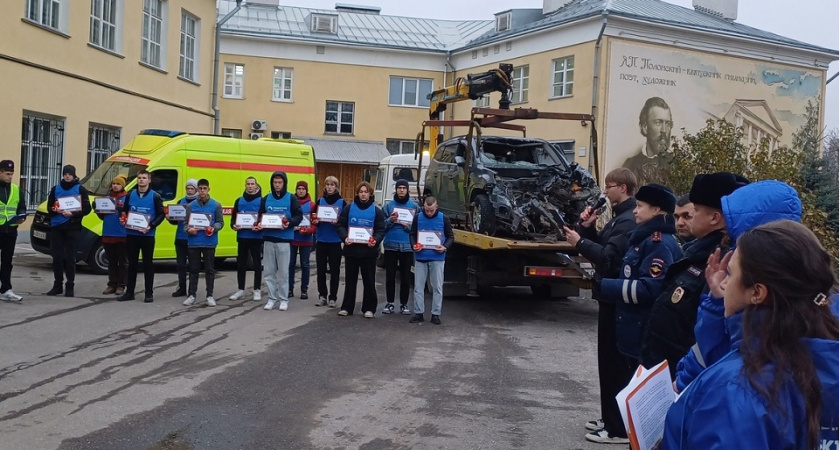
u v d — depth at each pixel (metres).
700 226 3.71
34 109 16.58
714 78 26.78
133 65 20.77
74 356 7.77
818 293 2.06
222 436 5.46
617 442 5.57
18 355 7.73
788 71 28.23
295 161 16.09
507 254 11.56
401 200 11.30
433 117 16.02
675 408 2.23
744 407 1.97
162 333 9.09
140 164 14.46
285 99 32.88
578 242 5.43
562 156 13.03
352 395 6.70
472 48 31.30
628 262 4.66
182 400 6.34
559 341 9.70
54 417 5.77
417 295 10.57
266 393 6.66
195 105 24.92
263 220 11.00
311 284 14.29
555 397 6.91
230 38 32.12
